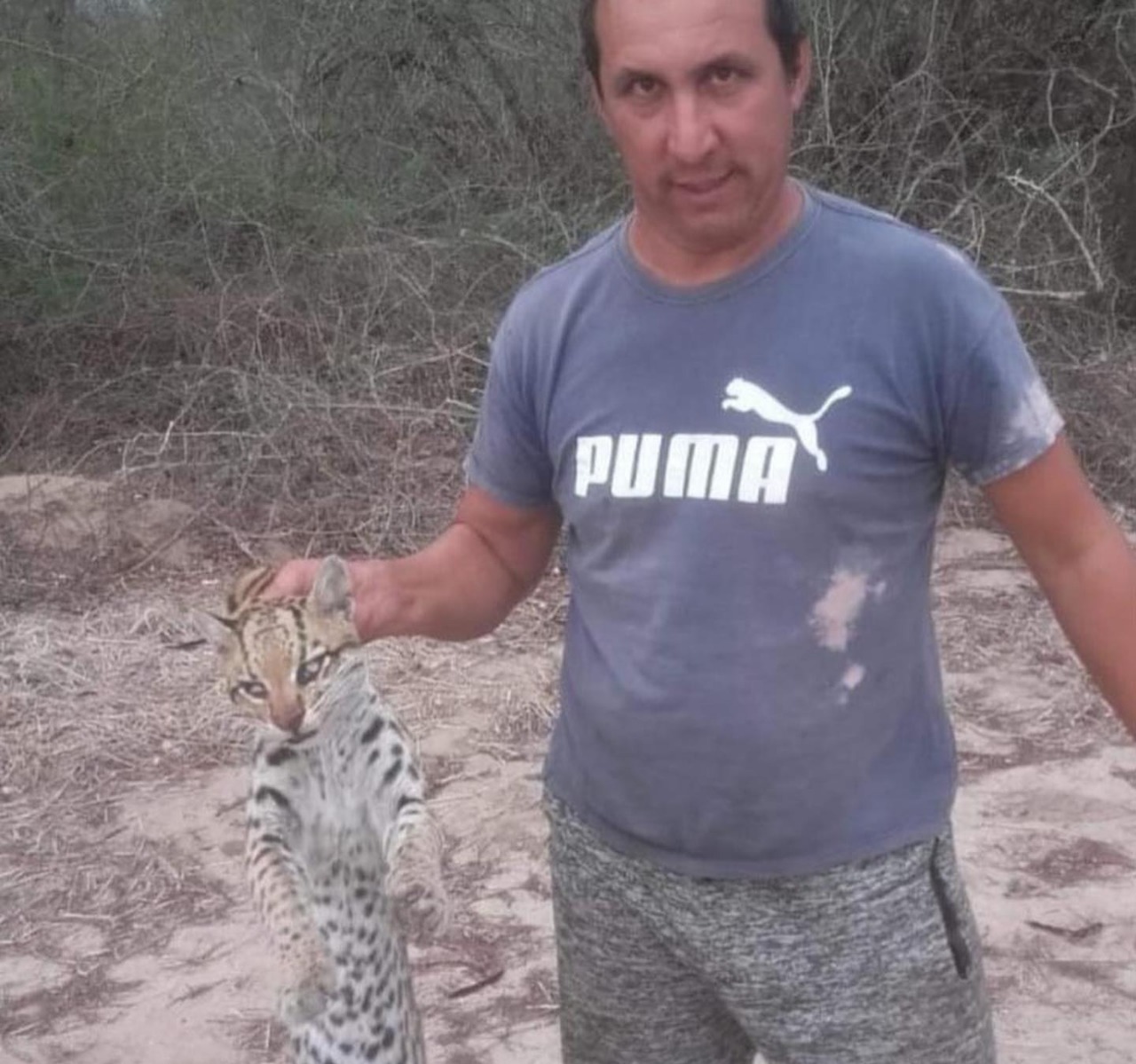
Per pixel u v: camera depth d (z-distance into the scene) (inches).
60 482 152.7
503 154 203.6
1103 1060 76.6
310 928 57.1
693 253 43.6
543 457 49.7
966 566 142.3
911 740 45.4
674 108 41.7
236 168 189.3
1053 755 106.9
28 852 98.3
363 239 181.0
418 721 111.8
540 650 124.3
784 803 44.5
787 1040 47.3
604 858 48.5
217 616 60.7
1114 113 191.9
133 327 170.9
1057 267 178.7
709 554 43.5
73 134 186.2
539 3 207.0
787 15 42.5
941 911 45.9
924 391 42.6
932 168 182.5
